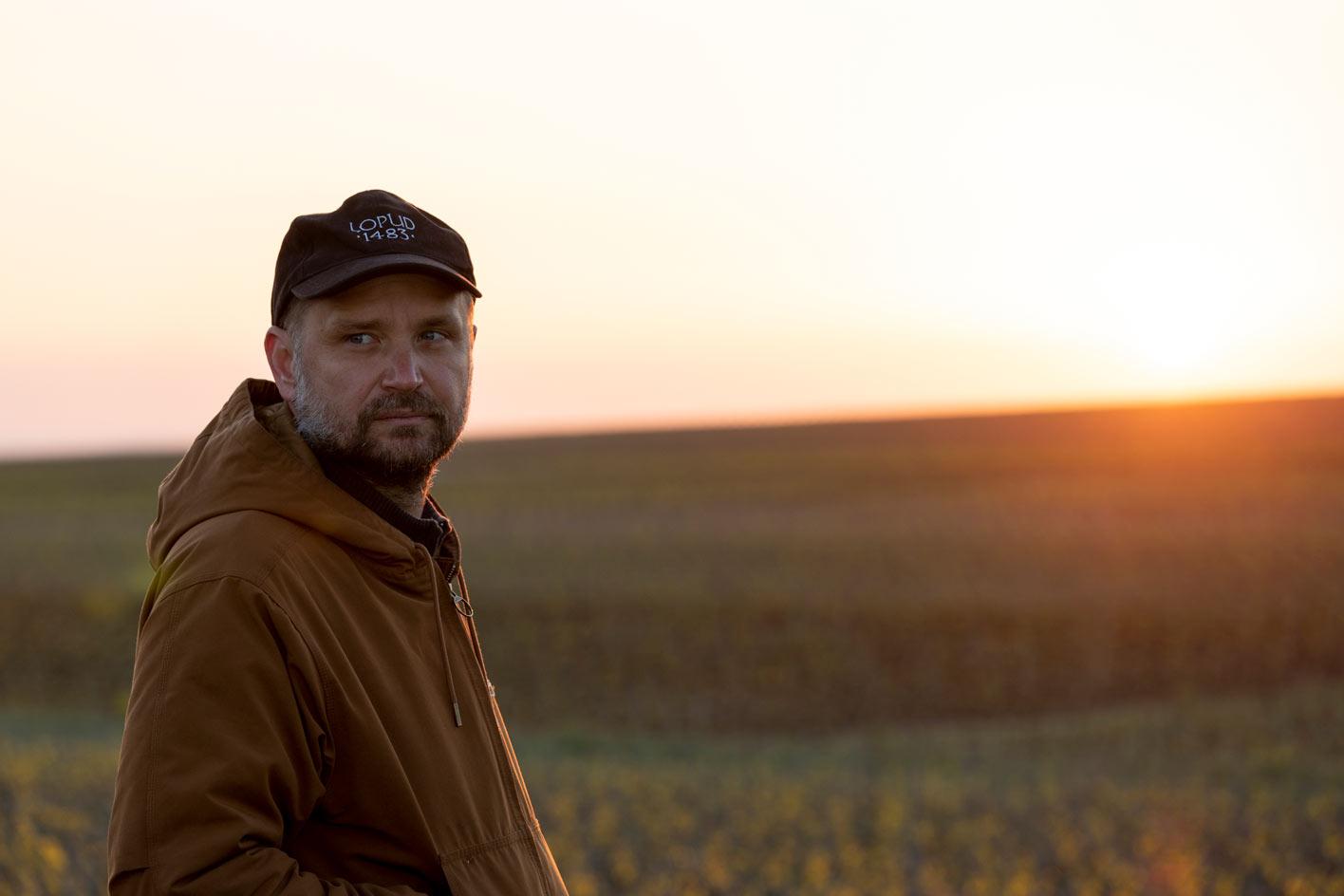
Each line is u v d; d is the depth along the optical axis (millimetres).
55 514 66625
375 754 1991
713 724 24641
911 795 13797
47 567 41281
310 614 1985
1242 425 110562
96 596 35312
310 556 2051
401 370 2180
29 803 8500
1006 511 50875
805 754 20953
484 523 53812
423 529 2285
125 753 1882
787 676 27484
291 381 2299
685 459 98562
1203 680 26750
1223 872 10594
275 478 2092
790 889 9555
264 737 1876
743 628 30594
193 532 2047
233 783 1837
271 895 1811
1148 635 29469
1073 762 18609
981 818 12484
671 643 29672
